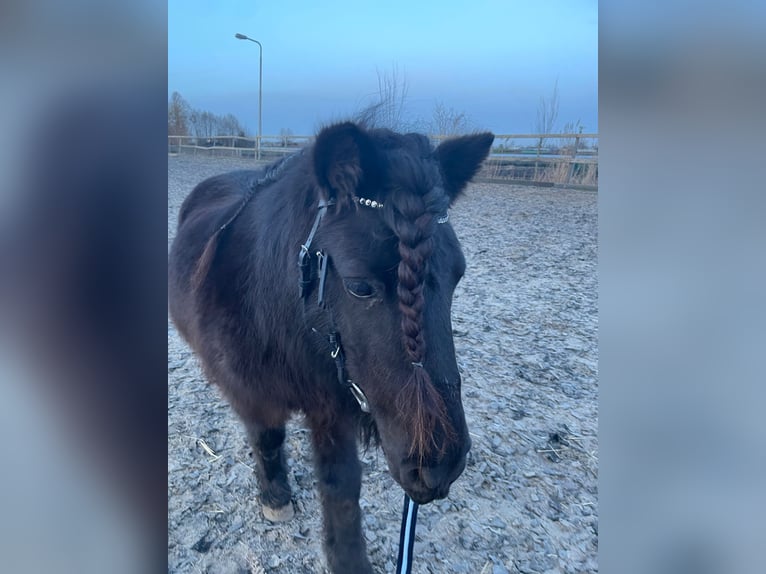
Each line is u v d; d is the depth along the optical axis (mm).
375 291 1571
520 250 7320
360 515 2297
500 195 11367
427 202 1546
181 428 3307
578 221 8992
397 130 2010
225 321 2215
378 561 2475
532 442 3281
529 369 4148
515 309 5324
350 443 2211
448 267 1673
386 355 1565
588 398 3777
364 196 1613
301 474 3016
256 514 2713
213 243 2275
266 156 17453
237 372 2209
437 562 2471
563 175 13016
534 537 2623
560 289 5902
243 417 2461
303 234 1858
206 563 2434
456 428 1554
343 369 1828
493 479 2979
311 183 1867
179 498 2775
